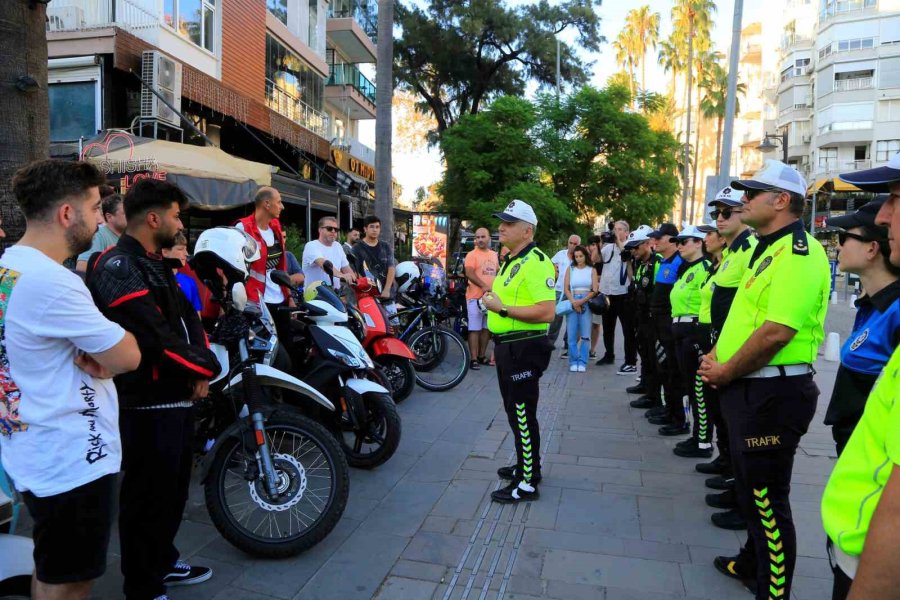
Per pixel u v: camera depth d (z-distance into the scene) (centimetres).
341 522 396
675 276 605
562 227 1686
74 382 217
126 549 285
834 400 264
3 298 209
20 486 214
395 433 475
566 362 997
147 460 279
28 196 215
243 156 1714
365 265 757
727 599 315
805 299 277
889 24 4212
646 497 443
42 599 220
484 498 438
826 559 355
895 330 242
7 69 439
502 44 2655
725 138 1228
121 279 259
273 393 438
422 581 329
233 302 354
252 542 338
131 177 751
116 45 1115
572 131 1798
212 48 1477
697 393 529
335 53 2559
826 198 2208
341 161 2141
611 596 317
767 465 293
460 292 1020
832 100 4400
